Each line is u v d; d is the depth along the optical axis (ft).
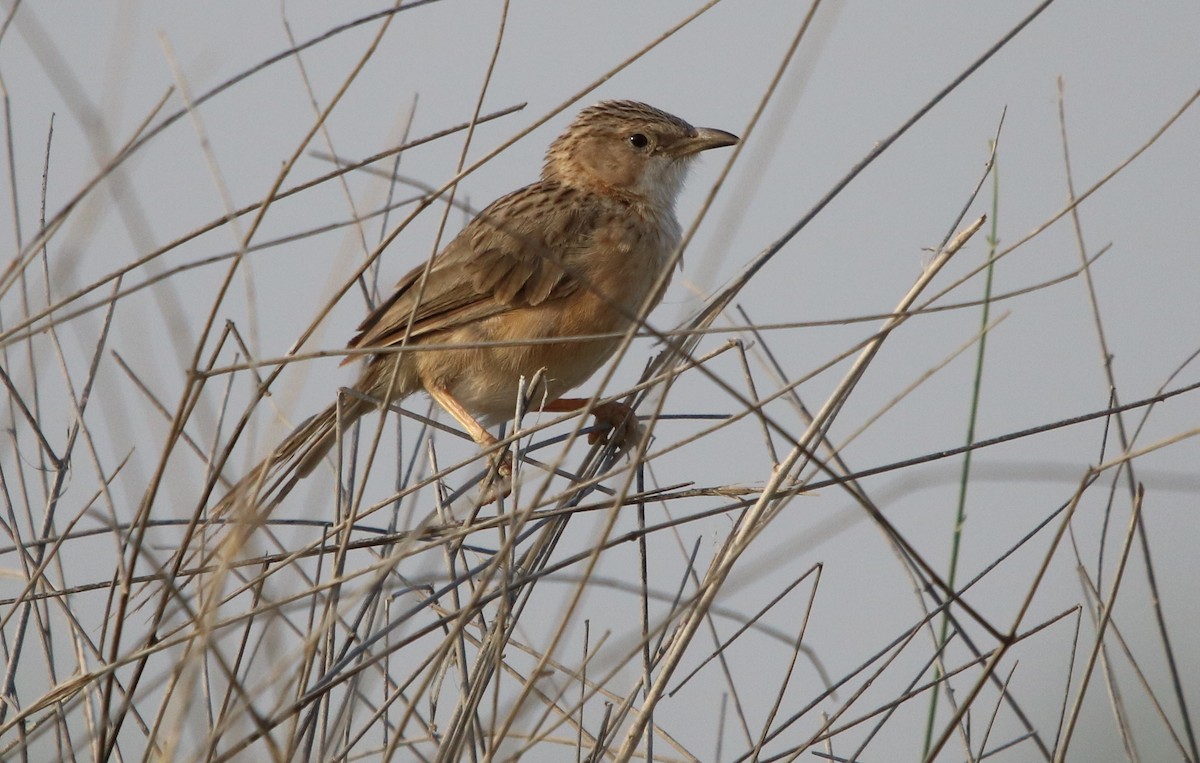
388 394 25.66
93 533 27.32
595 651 24.47
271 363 23.97
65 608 26.96
